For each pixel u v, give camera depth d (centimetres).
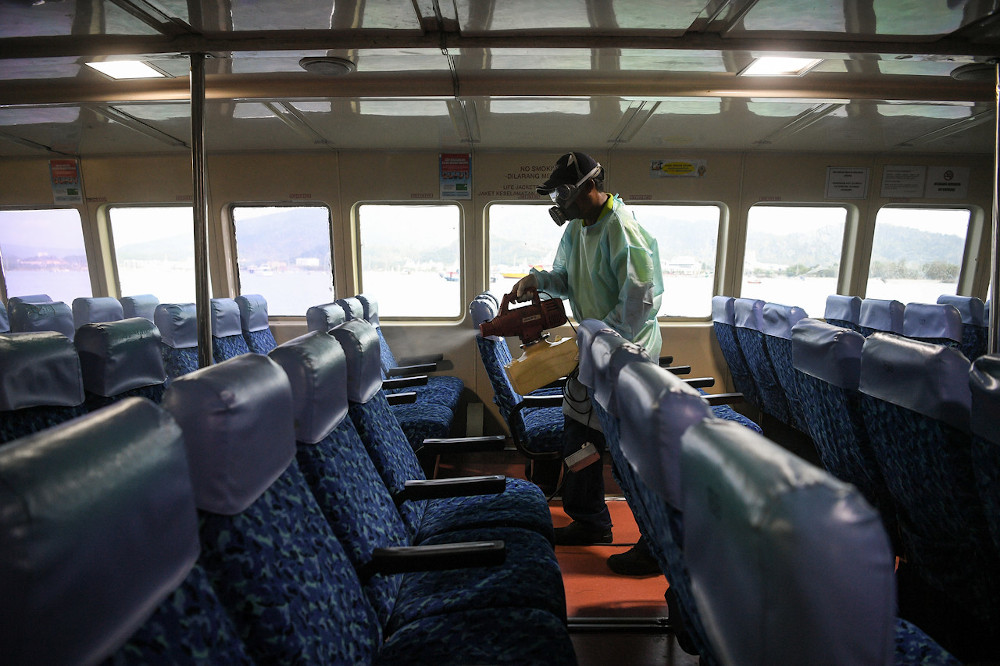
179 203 425
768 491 54
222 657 71
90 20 186
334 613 102
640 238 238
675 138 376
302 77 258
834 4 179
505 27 200
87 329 160
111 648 57
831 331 178
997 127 200
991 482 119
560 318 237
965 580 153
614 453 140
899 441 152
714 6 181
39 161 423
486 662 109
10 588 48
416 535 170
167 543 68
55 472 54
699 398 84
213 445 85
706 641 87
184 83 258
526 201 411
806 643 54
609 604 219
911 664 104
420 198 412
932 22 193
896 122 332
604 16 191
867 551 52
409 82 262
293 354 122
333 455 130
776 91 265
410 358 432
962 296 416
